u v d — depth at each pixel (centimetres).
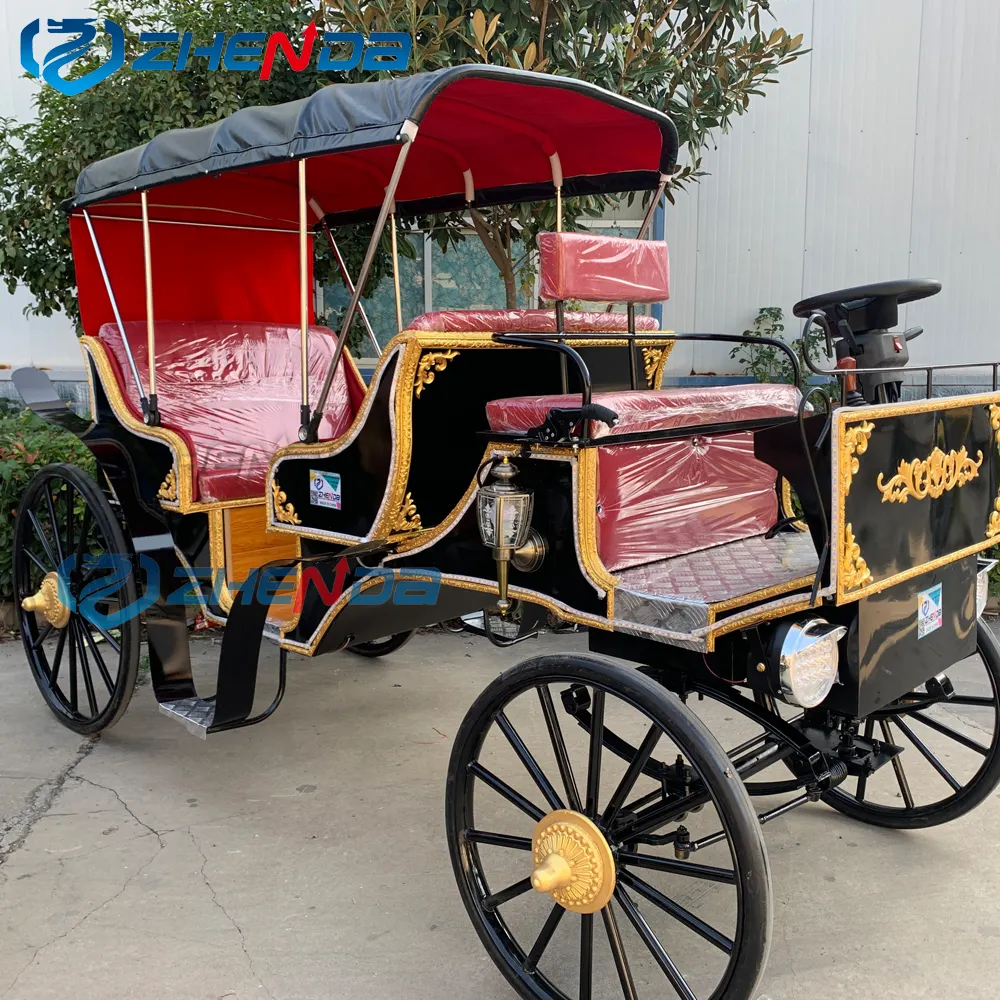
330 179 357
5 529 448
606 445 210
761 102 714
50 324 717
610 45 634
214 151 279
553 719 211
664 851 288
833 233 727
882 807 291
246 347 403
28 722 375
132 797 314
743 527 262
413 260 696
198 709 303
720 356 750
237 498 329
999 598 486
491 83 259
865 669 200
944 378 729
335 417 410
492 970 231
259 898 259
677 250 735
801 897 258
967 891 260
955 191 709
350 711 387
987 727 359
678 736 186
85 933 242
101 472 360
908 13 694
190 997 220
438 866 275
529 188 360
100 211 365
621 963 198
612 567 222
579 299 239
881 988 222
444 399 262
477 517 234
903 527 205
